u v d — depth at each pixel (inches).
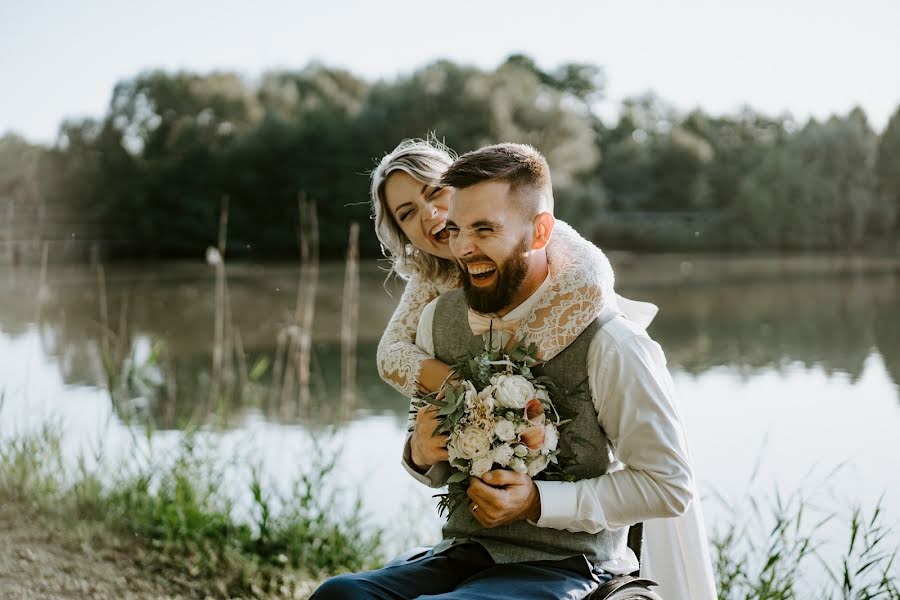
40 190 1382.9
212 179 1446.9
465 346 85.3
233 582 136.2
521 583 73.9
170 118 1568.7
